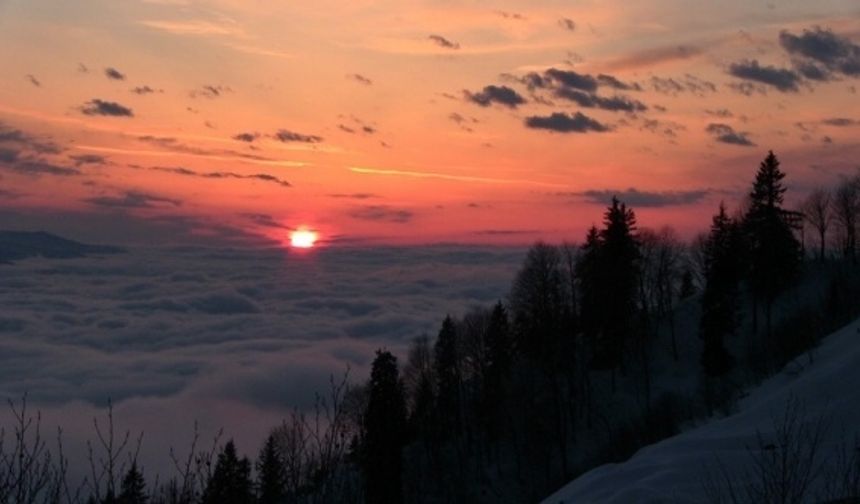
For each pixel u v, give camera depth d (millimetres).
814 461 15102
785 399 22594
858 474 11289
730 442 19375
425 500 48875
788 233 57719
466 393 62562
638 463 20469
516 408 57125
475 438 57156
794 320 49688
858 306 42969
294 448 7246
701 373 54438
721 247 55344
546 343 58062
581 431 53094
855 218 76250
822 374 23359
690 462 18312
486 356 58844
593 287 58969
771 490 9422
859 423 18141
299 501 7020
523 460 52625
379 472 22766
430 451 54469
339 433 7305
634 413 52625
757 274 57344
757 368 42406
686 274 78938
